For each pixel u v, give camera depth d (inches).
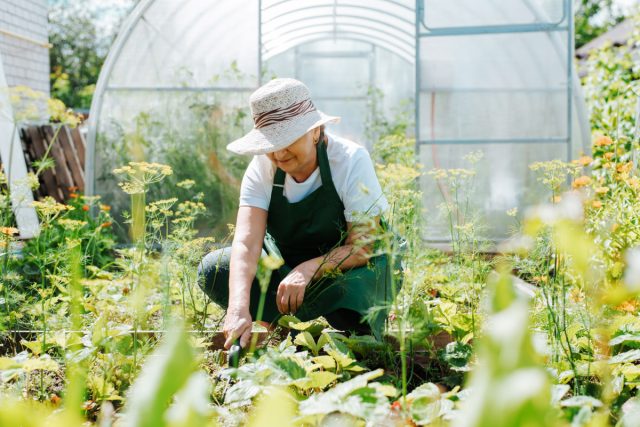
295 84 87.9
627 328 78.4
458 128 239.1
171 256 93.4
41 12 327.3
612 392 66.6
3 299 95.0
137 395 14.0
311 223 97.3
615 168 113.5
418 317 78.9
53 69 772.0
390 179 88.9
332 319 97.3
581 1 903.7
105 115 255.4
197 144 253.8
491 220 237.5
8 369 63.5
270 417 15.6
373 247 84.2
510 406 11.7
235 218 251.1
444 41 238.1
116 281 106.3
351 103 386.9
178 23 255.1
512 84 237.5
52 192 275.3
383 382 75.1
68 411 17.2
